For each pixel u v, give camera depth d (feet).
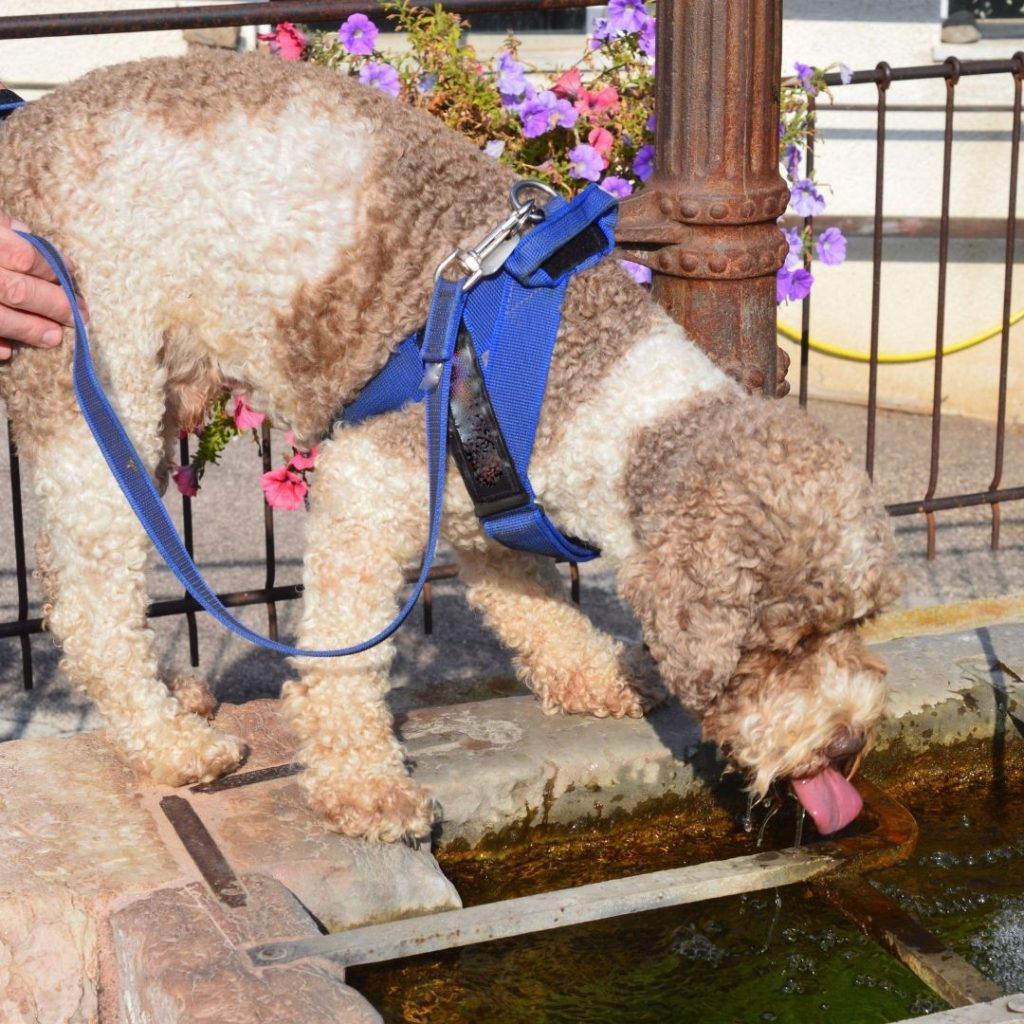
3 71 23.85
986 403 25.00
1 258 8.83
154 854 8.90
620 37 13.50
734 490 8.18
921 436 23.91
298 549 19.48
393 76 12.60
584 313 9.19
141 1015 7.97
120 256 9.23
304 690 9.58
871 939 8.73
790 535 8.13
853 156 24.25
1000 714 11.65
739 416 8.65
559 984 9.01
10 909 8.30
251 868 8.77
